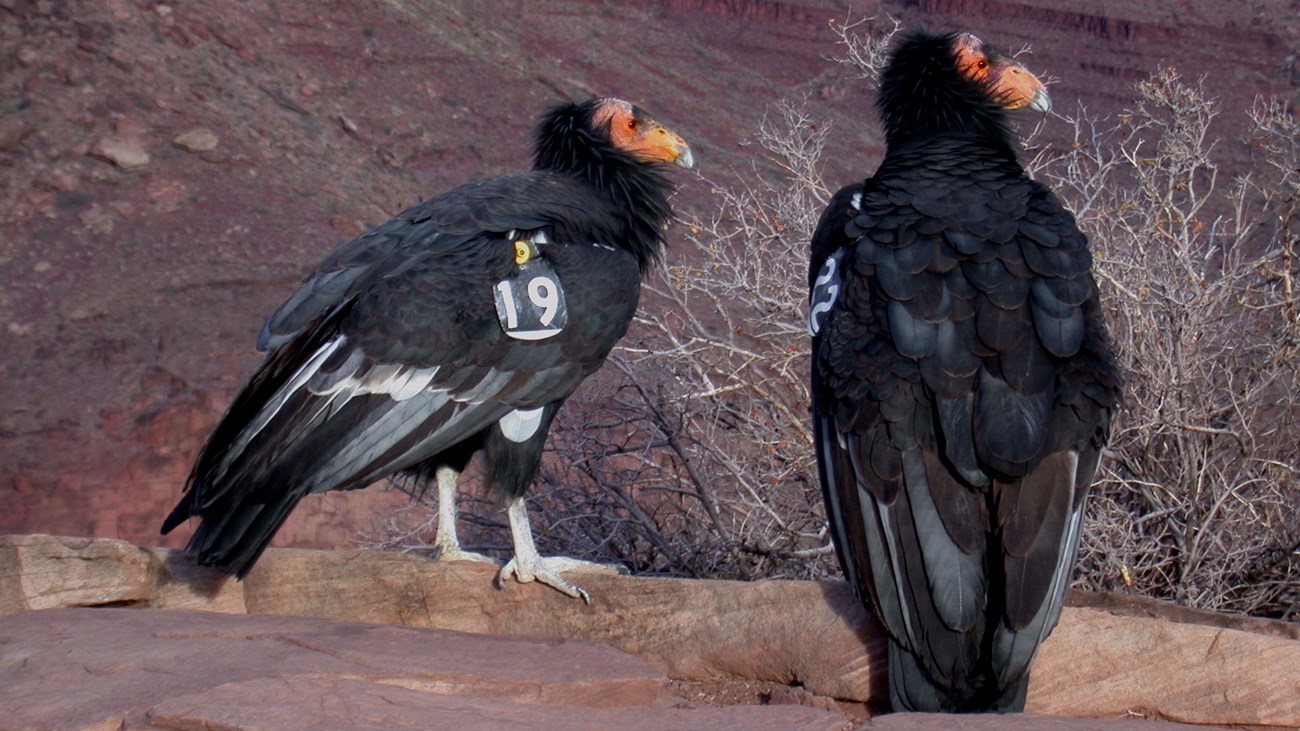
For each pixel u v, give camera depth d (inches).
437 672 174.6
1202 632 179.6
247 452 207.8
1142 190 417.1
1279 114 513.3
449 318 218.2
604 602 213.3
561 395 228.5
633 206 255.8
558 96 1795.0
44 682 169.8
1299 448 384.5
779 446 410.9
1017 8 2148.1
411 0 1828.2
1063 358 175.8
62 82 1450.5
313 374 212.1
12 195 1333.7
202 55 1579.7
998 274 179.9
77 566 234.7
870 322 182.2
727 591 203.9
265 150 1491.1
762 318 424.2
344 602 231.5
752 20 2086.6
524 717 154.4
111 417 1095.6
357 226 1427.2
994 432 168.7
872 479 174.1
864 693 189.2
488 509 422.3
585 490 422.9
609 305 232.5
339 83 1659.7
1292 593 366.0
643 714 159.2
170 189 1392.7
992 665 165.6
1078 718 152.7
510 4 1941.4
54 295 1236.5
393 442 215.8
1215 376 395.2
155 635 191.8
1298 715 173.6
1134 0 2172.7
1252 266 388.5
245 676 167.5
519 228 231.5
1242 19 2174.0
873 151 1560.0
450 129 1662.2
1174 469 374.0
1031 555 166.6
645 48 1953.7
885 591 172.1
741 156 1412.4
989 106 226.4
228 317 1242.0
